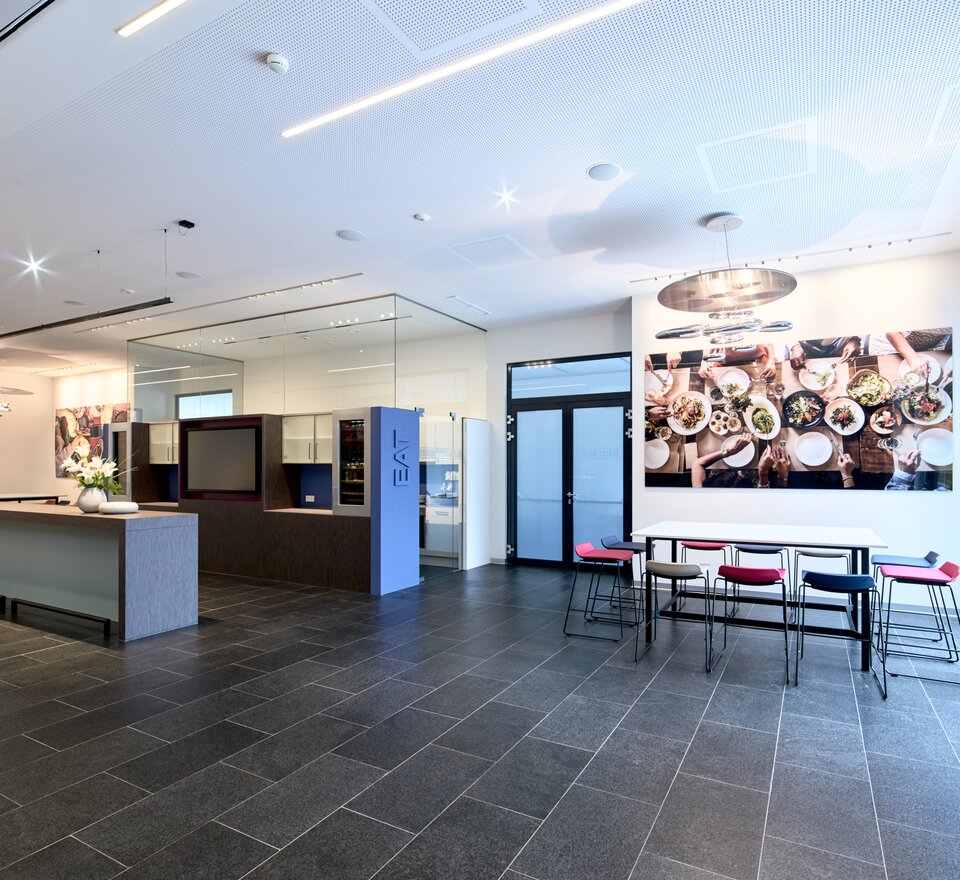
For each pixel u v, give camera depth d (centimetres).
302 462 781
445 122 357
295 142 379
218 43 287
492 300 748
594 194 453
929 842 229
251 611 595
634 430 717
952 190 444
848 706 360
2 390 988
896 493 593
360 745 307
